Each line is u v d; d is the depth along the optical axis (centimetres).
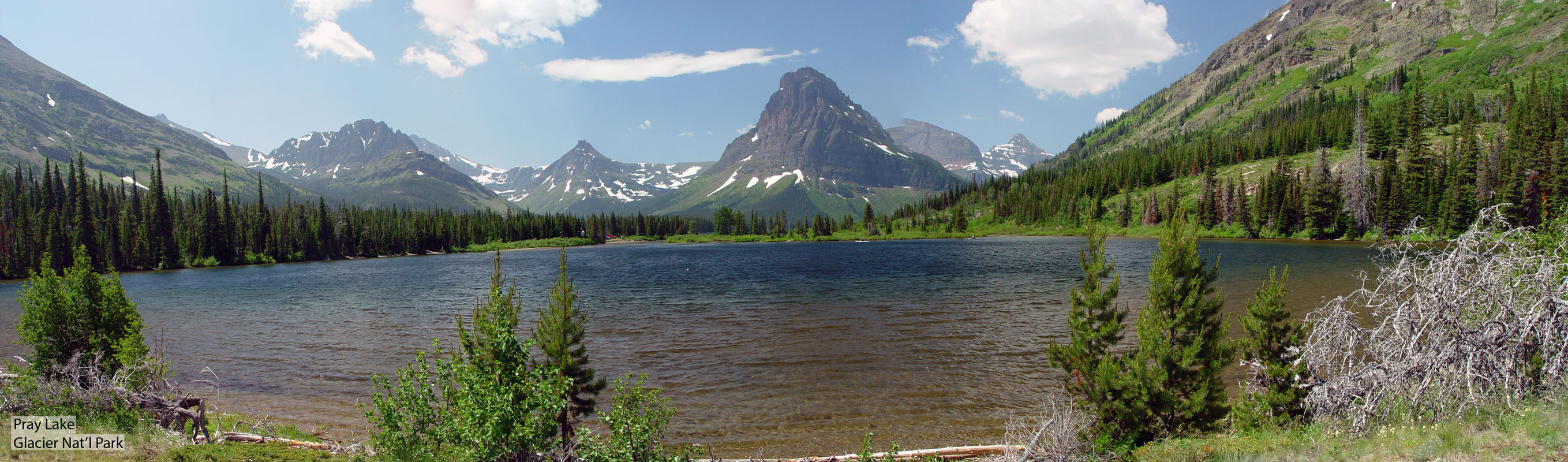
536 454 1224
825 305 4956
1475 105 19575
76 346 1989
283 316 5072
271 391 2691
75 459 1227
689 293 6078
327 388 2745
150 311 5525
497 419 1140
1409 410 1388
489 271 10350
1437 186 10931
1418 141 12862
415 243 18725
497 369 1238
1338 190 13062
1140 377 1719
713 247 19100
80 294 2050
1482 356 1320
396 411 1316
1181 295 1742
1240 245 11369
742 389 2606
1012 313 4406
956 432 2045
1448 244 1405
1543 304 1286
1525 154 9919
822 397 2466
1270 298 1744
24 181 16425
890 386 2603
